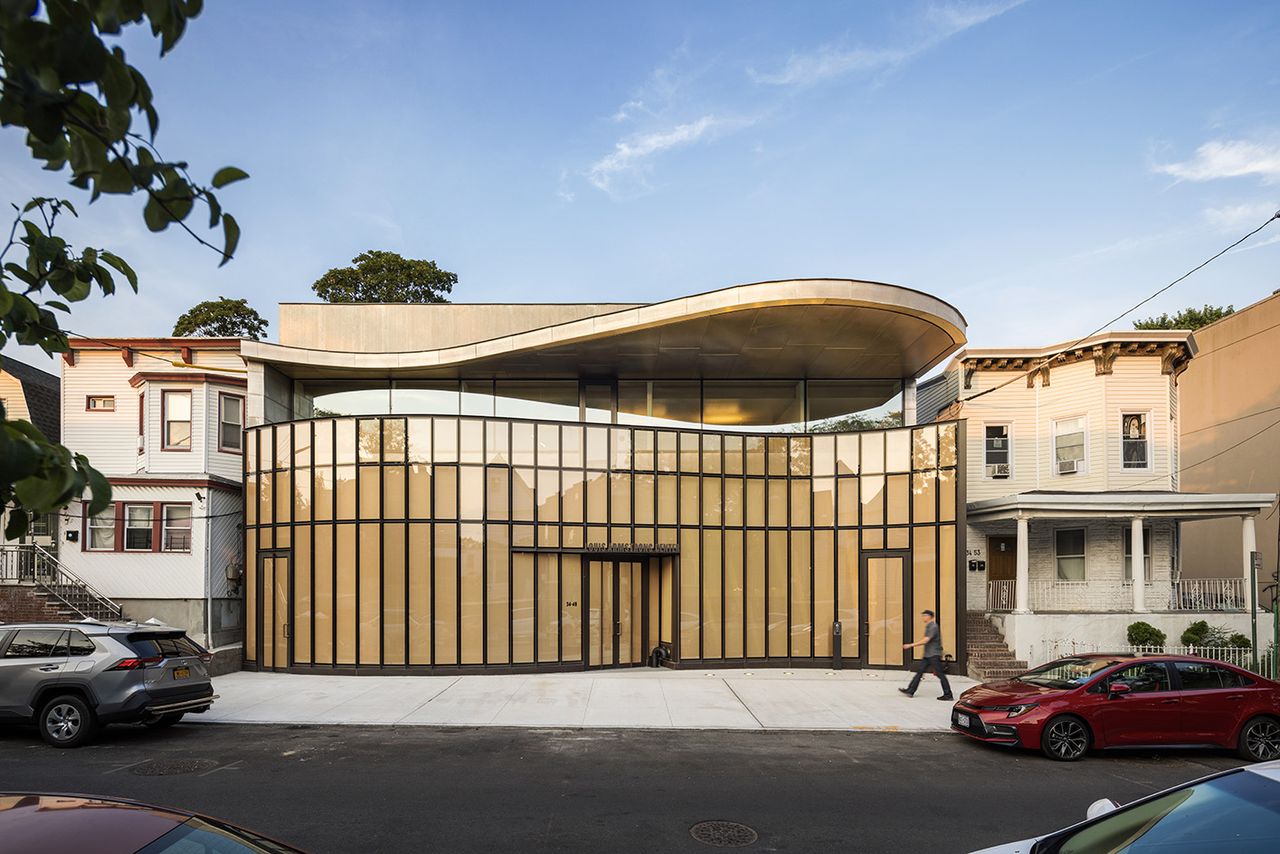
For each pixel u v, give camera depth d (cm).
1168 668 1130
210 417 2066
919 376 2255
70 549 1939
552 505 1853
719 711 1377
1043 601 2145
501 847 704
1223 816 379
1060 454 2289
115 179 184
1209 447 2831
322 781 911
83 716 1075
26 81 154
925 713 1388
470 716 1306
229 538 2062
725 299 1784
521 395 2159
